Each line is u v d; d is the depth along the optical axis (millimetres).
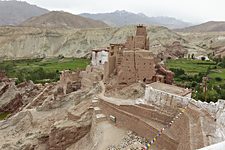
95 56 91375
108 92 61562
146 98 50562
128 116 47844
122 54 63969
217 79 102062
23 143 62281
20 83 125562
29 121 74000
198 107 37906
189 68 132125
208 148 11234
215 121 32531
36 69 167000
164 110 45188
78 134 56531
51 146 58125
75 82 85750
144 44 66500
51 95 89000
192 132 30625
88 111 58938
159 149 37938
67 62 198375
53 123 64938
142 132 44062
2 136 70938
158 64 65688
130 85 60031
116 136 46094
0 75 132125
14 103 105625
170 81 62781
